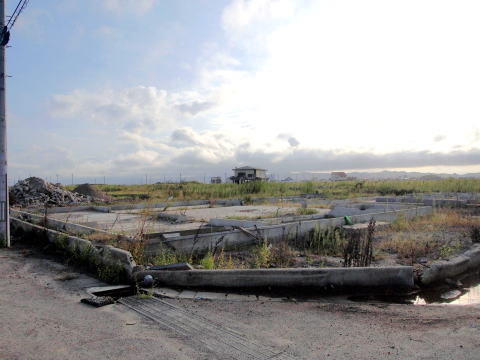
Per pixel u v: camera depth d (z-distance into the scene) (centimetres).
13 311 418
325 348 332
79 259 662
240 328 379
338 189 3195
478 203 1555
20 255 743
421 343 343
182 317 409
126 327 376
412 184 3097
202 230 948
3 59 835
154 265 612
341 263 677
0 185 834
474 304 484
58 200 2159
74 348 325
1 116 834
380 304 477
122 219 1313
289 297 502
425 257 718
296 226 926
